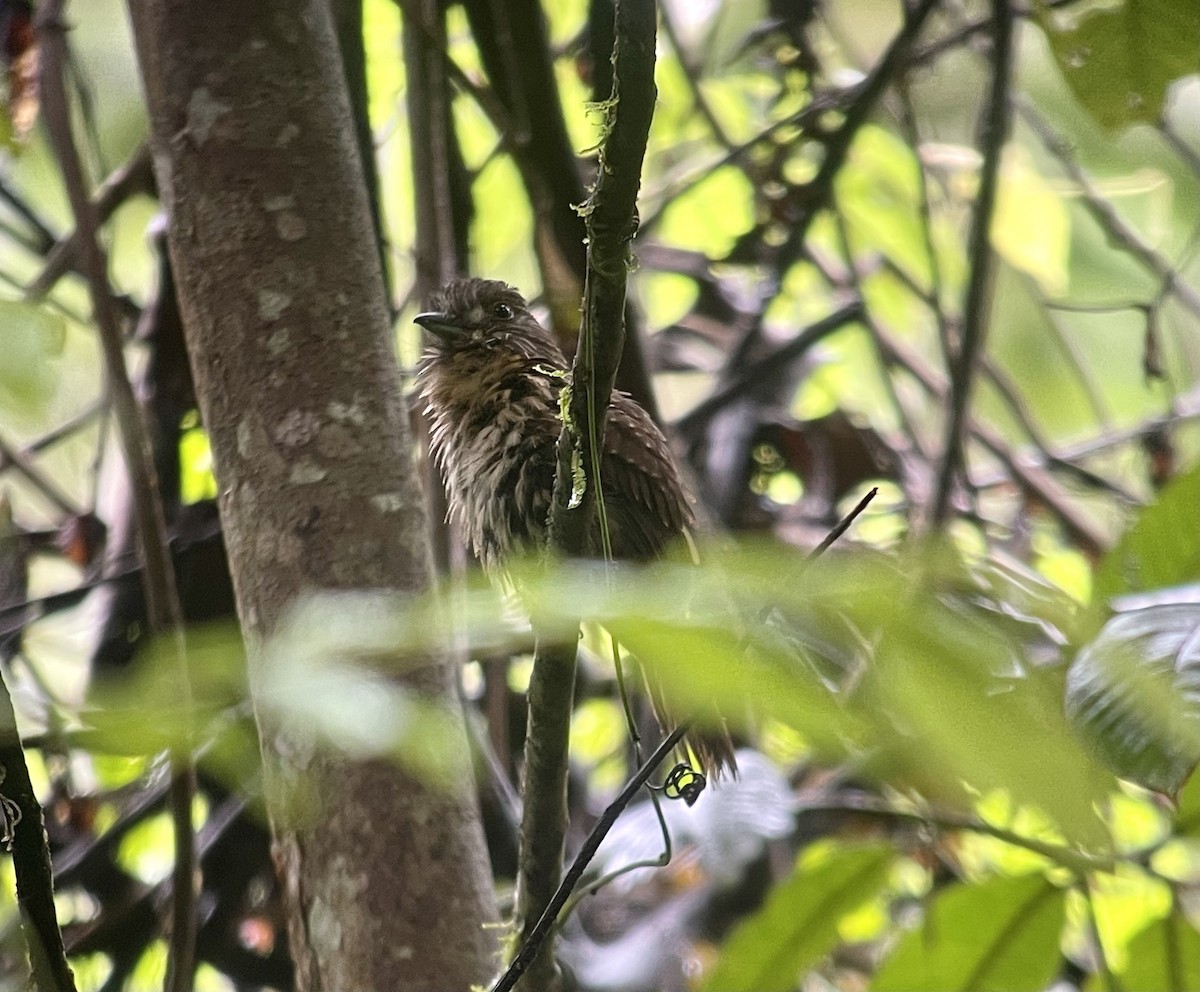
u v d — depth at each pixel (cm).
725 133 1123
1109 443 1050
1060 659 310
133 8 692
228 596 876
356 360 634
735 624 214
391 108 1056
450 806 584
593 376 474
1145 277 1297
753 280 1202
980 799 227
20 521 1008
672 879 908
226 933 843
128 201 966
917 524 923
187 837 618
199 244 648
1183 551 421
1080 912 677
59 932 399
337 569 607
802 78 1061
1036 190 1199
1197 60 795
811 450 1083
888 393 1120
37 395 607
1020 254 1205
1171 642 293
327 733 239
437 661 541
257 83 654
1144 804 726
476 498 838
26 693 377
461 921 576
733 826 741
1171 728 279
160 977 868
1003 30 905
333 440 621
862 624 217
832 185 1036
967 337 906
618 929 895
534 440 816
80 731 244
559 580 223
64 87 749
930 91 1281
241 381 632
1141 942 562
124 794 866
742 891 877
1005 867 797
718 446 1063
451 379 852
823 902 630
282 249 639
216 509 891
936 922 571
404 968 569
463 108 1098
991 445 1083
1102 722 285
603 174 434
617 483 806
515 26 809
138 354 1027
